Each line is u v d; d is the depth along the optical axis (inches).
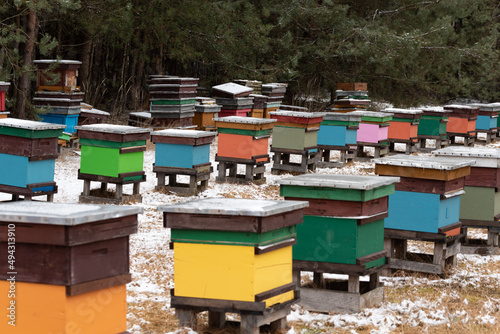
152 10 850.1
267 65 1018.7
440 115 802.8
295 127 599.2
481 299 297.4
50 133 402.3
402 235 333.4
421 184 327.9
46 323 179.3
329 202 265.0
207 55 962.7
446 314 270.2
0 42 616.4
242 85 883.4
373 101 1229.7
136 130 461.1
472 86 1322.6
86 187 464.1
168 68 1141.1
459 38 1353.3
